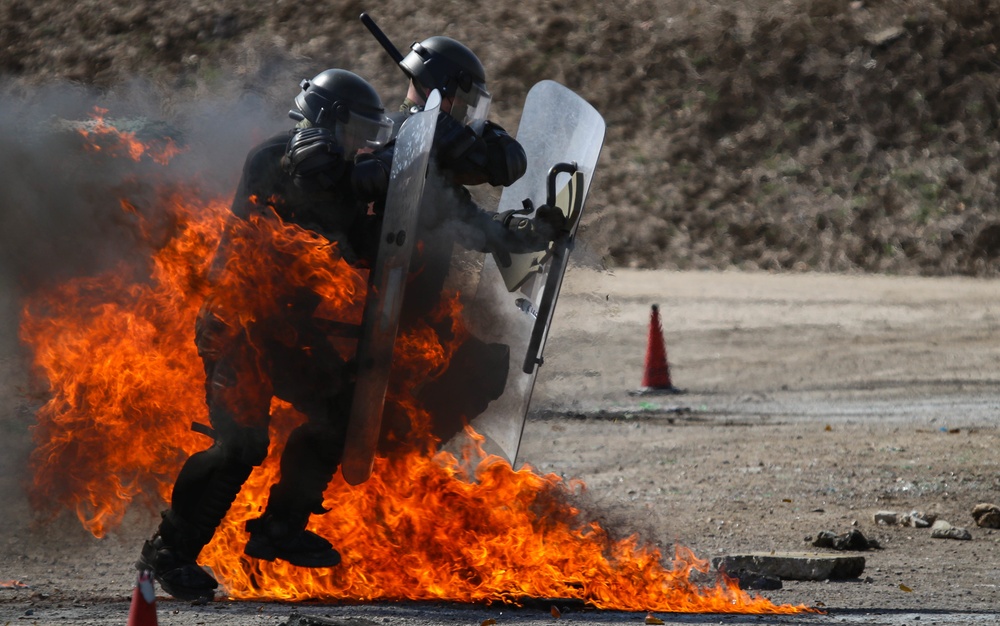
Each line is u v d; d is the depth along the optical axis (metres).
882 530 26.19
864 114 107.38
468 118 19.34
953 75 111.19
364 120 17.92
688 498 28.62
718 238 91.38
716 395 45.50
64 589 19.56
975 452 34.66
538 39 119.38
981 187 97.44
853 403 43.91
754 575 20.83
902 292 76.94
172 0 122.31
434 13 121.38
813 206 95.12
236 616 16.53
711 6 120.69
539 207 19.62
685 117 108.19
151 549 18.00
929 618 17.42
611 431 38.00
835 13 118.56
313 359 17.75
